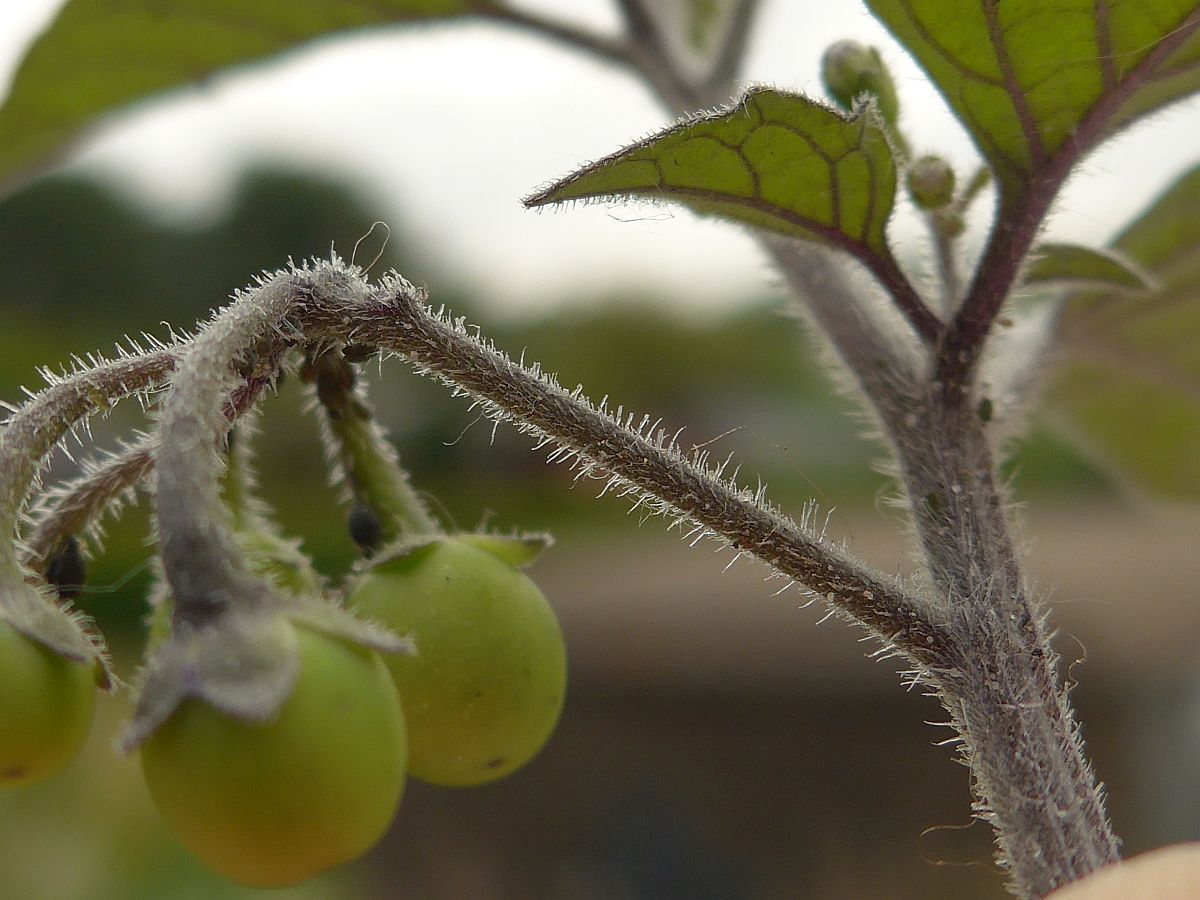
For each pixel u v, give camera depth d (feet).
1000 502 0.26
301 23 0.35
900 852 0.84
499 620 0.26
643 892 0.92
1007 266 0.25
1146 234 0.31
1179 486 0.38
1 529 0.23
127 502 0.25
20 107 0.35
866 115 0.24
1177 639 0.85
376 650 0.22
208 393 0.23
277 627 0.22
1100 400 0.36
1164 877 0.23
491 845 1.00
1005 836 0.24
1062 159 0.25
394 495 0.26
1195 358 0.34
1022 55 0.25
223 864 0.22
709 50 0.34
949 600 0.25
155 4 0.34
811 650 0.95
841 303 0.27
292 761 0.22
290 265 0.24
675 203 0.25
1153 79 0.25
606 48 0.34
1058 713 0.25
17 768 0.23
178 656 0.22
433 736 0.26
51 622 0.23
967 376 0.26
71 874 0.84
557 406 0.24
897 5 0.24
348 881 1.02
